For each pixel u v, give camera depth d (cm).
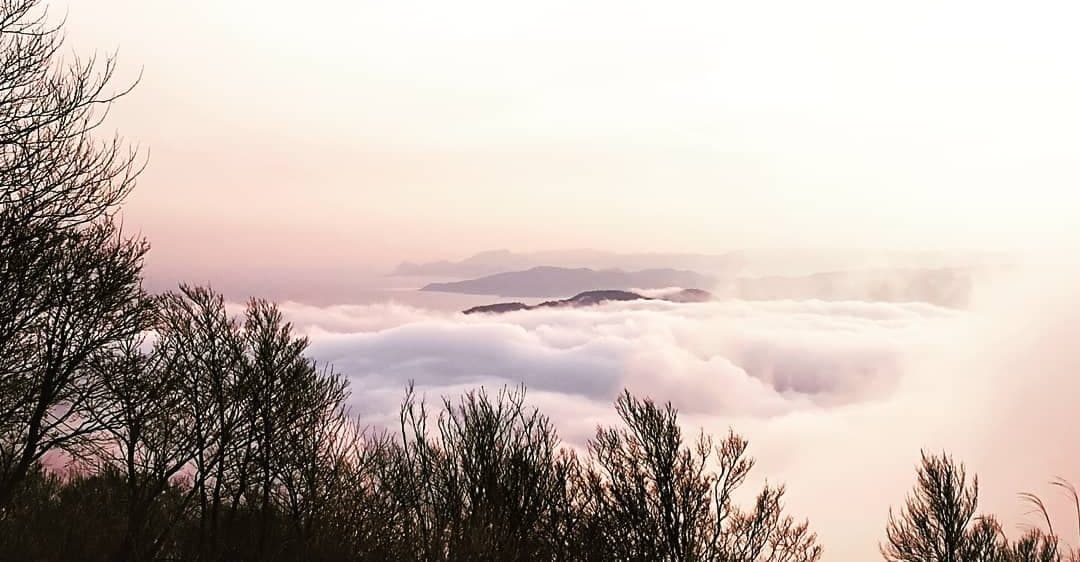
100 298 1177
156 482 1235
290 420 1323
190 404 1279
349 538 1233
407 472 1297
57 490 1326
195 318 1326
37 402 1125
